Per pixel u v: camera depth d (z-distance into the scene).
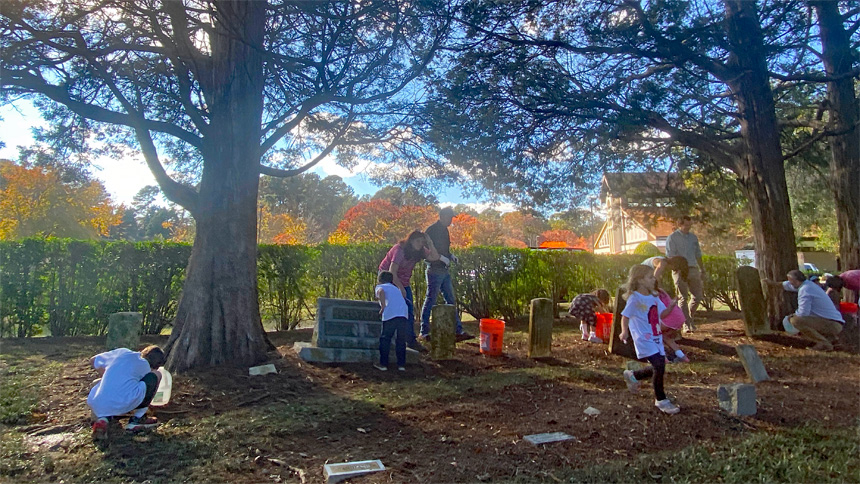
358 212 44.44
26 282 8.73
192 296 6.52
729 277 13.59
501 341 7.82
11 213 28.69
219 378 5.84
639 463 3.85
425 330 8.87
